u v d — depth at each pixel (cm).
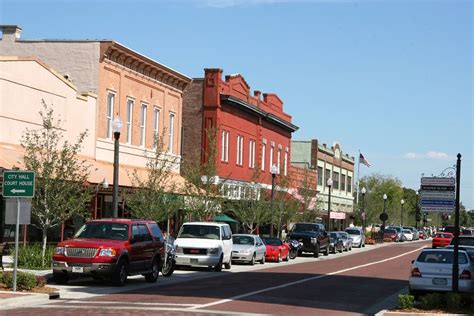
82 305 1752
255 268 3559
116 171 2673
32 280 1966
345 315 1769
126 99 3962
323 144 8469
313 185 7538
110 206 3803
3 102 2945
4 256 2922
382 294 2389
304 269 3603
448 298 1825
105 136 3762
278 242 4238
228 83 5259
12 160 2761
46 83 3244
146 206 3309
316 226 5072
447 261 2130
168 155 3762
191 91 5091
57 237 3419
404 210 13100
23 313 1568
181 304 1831
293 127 6750
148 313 1614
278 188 5438
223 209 4675
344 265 4091
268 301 2009
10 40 3806
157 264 2538
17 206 1920
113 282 2227
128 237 2316
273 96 6316
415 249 6775
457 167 1961
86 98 3569
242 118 5544
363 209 8112
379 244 8144
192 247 3128
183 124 5088
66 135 3388
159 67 4247
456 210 1952
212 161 4116
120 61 3881
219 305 1845
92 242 2223
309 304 1988
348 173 9788
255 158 5847
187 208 3853
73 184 2627
